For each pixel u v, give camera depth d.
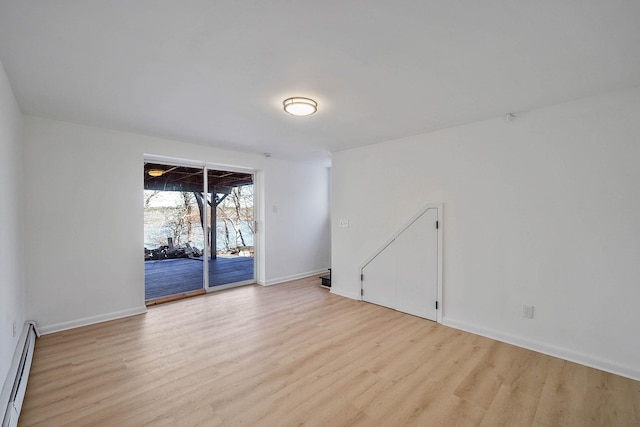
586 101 2.55
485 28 1.61
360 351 2.74
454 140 3.38
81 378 2.27
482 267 3.15
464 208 3.30
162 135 3.80
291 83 2.29
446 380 2.27
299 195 5.76
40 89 2.39
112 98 2.58
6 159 2.17
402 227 3.85
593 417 1.87
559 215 2.68
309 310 3.90
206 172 4.68
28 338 2.67
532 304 2.82
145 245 4.21
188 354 2.66
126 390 2.12
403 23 1.57
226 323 3.41
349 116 3.04
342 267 4.62
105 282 3.48
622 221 2.39
